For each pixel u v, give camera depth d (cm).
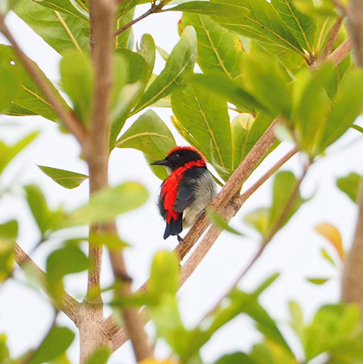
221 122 1094
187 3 870
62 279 358
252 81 376
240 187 910
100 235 360
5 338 465
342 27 1124
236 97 397
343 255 524
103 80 367
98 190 373
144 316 443
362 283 431
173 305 364
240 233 419
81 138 371
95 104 367
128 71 883
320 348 369
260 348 402
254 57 373
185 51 962
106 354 372
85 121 383
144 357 369
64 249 353
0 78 393
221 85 395
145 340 372
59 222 344
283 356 400
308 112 373
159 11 870
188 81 399
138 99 938
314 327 381
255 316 382
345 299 432
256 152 880
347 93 368
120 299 358
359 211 442
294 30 1073
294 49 1077
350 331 379
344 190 515
